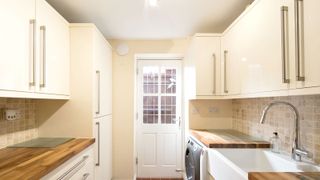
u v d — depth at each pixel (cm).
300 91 117
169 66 370
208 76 265
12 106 188
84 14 238
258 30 167
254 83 175
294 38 122
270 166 179
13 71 135
